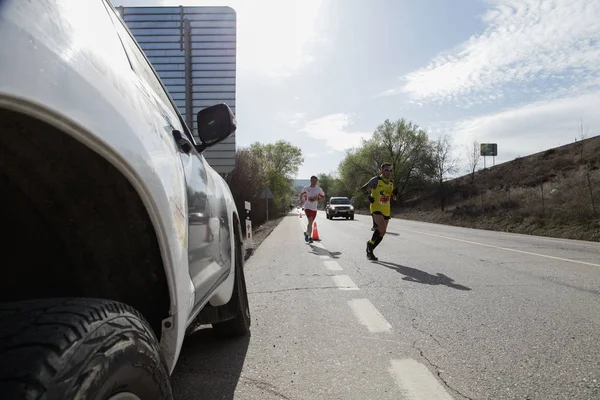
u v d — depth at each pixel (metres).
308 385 3.18
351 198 72.81
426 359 3.64
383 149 60.44
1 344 1.02
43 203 1.46
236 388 3.13
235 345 4.06
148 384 1.33
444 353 3.77
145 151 1.62
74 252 1.61
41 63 1.11
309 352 3.86
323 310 5.29
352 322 4.77
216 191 3.20
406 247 12.23
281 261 9.79
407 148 59.19
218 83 13.36
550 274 7.44
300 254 11.08
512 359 3.59
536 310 5.07
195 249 2.28
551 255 10.12
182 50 13.36
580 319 4.68
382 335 4.30
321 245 13.40
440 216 32.25
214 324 4.14
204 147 3.11
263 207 33.38
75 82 1.25
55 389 0.97
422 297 5.84
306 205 14.33
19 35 1.05
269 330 4.52
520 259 9.41
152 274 1.72
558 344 3.92
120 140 1.42
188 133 2.95
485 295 5.87
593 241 14.45
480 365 3.49
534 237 16.12
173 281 1.74
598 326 4.43
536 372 3.32
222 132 3.06
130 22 13.33
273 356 3.77
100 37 1.62
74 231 1.56
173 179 1.92
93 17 1.62
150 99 2.05
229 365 3.56
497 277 7.20
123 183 1.49
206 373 3.40
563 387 3.05
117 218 1.57
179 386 3.15
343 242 14.35
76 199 1.48
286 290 6.50
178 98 13.42
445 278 7.18
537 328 4.39
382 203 9.62
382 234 9.62
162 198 1.68
